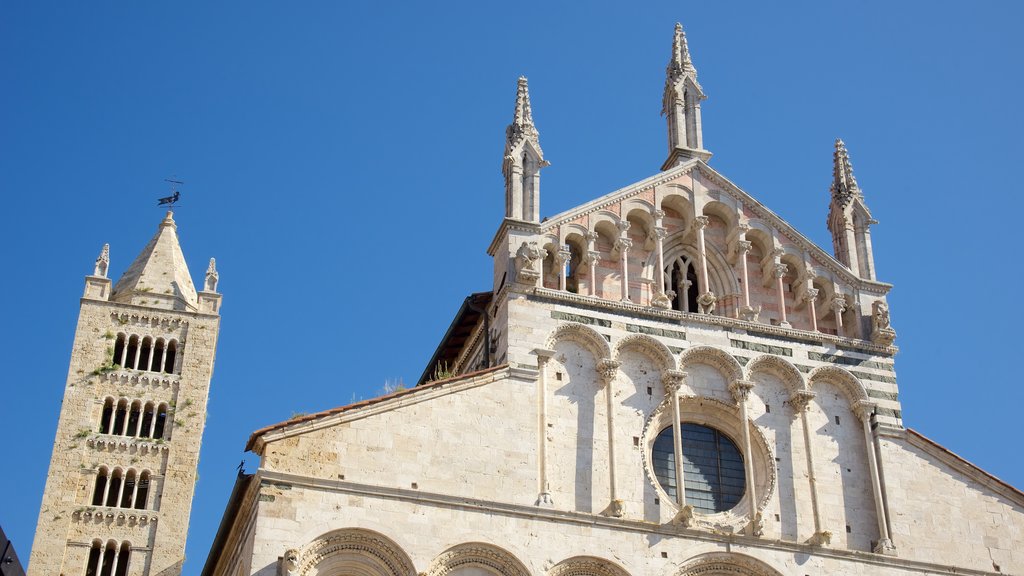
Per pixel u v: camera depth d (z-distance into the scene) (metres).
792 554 45.88
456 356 58.28
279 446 41.94
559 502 44.50
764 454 48.03
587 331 47.69
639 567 43.84
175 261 105.81
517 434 44.97
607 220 50.72
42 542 89.19
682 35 57.12
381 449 43.03
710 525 45.75
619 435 46.50
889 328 51.09
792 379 49.53
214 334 101.31
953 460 49.31
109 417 96.31
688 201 52.34
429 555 41.69
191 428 96.44
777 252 52.22
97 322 99.44
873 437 49.28
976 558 47.72
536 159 50.78
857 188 54.91
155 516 91.94
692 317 49.34
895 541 47.22
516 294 47.69
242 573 42.19
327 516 41.25
